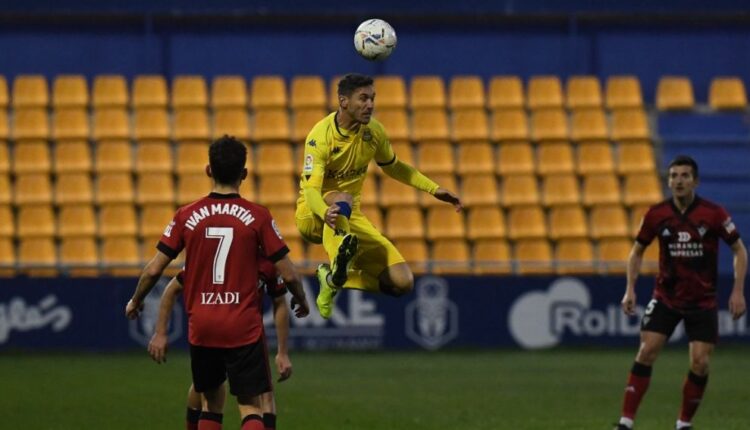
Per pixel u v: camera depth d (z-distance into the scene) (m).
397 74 90.00
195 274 29.16
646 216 40.50
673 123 88.19
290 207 79.88
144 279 29.25
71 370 59.09
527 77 90.88
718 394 51.56
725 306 72.25
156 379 55.41
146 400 48.56
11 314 67.62
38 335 67.81
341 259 33.00
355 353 69.00
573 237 80.12
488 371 60.41
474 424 42.91
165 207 79.44
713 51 92.44
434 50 90.38
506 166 83.62
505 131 85.88
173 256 29.31
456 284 70.88
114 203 78.94
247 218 29.22
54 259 76.56
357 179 35.66
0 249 76.62
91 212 78.50
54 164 81.06
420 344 70.44
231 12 87.81
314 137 34.53
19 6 86.44
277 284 31.23
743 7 91.69
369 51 35.28
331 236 34.94
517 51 90.94
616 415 45.31
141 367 60.41
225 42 88.88
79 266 69.06
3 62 87.12
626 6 90.56
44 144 81.50
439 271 78.19
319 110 85.88
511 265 73.44
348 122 34.66
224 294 29.03
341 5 88.69
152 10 87.50
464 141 84.88
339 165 35.00
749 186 85.31
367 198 80.50
